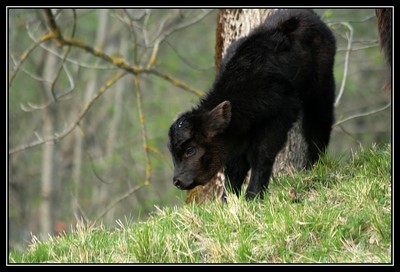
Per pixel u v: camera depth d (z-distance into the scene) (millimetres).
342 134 25953
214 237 9562
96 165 28656
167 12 27203
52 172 29359
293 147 12969
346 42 25203
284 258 8961
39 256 10172
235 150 11320
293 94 11445
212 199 12398
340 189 10383
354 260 8695
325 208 9727
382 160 10938
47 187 29078
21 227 29297
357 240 9109
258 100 11148
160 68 29672
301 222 9320
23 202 31016
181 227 10102
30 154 32312
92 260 9766
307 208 9734
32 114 31797
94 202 29484
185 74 30469
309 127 12469
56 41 16344
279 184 11273
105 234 10680
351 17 24047
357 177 10641
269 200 10266
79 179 30031
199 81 30031
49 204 28844
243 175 11555
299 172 11570
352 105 27000
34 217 31609
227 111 10844
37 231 30703
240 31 13680
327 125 12531
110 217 27844
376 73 27734
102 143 32938
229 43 13820
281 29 11812
